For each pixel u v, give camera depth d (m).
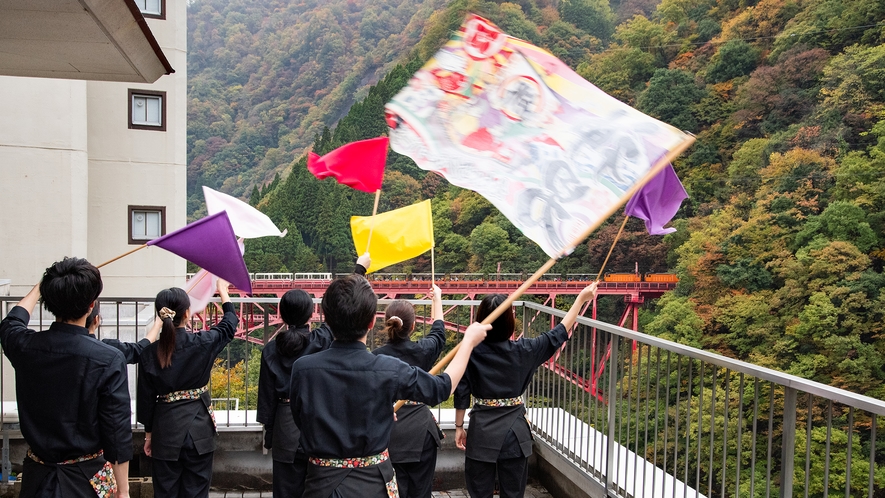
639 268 59.97
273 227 4.30
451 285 56.06
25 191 10.73
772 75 58.09
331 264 74.38
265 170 111.06
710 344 46.41
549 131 3.04
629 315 57.25
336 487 2.32
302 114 120.56
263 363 3.78
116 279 15.68
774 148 53.44
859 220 43.81
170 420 3.61
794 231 47.09
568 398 4.40
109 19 3.34
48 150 10.84
